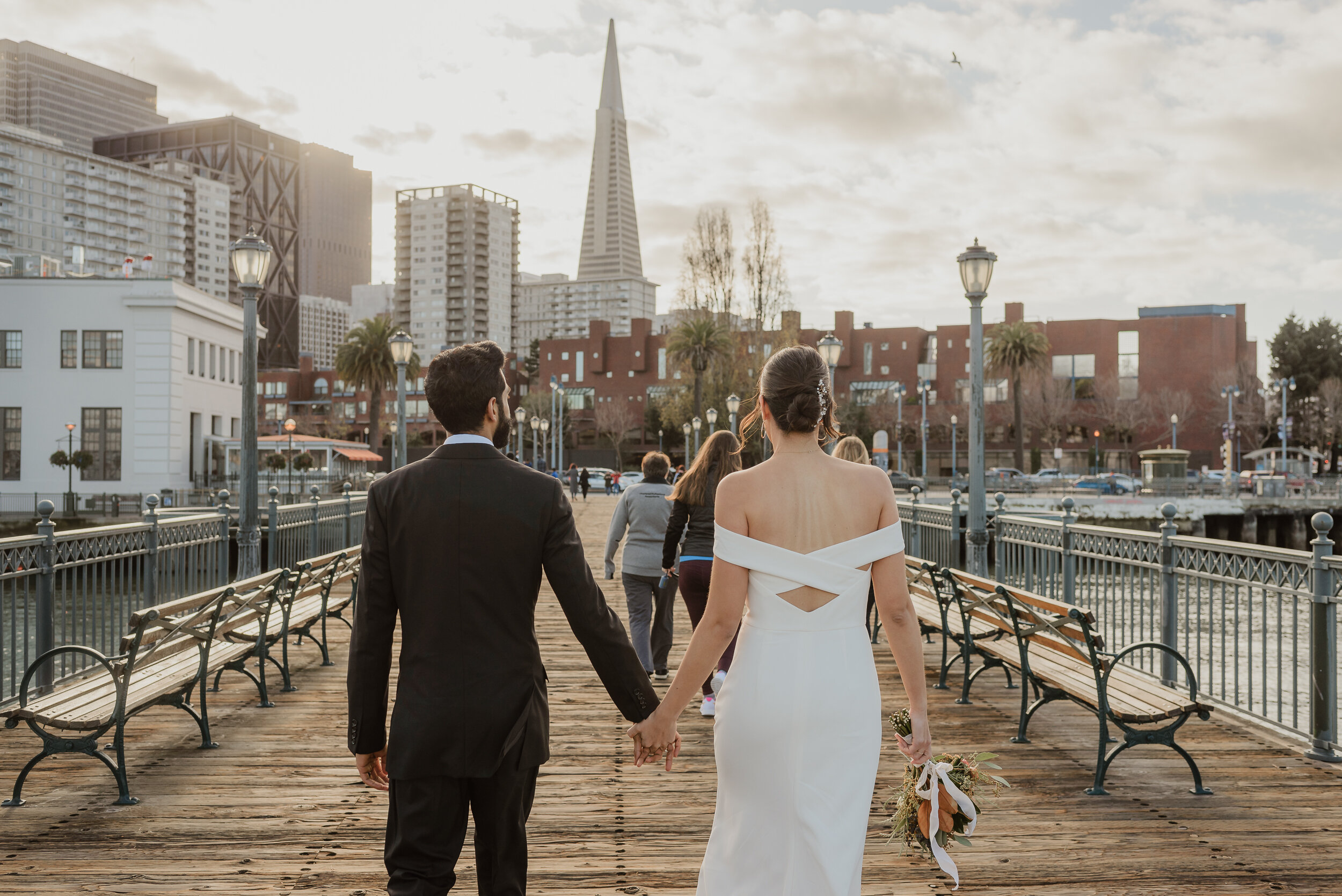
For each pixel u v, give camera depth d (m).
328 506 14.09
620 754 5.19
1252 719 5.62
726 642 2.26
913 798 2.52
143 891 3.38
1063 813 4.21
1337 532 38.19
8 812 4.21
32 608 14.74
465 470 2.28
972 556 9.58
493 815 2.25
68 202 151.88
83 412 37.09
